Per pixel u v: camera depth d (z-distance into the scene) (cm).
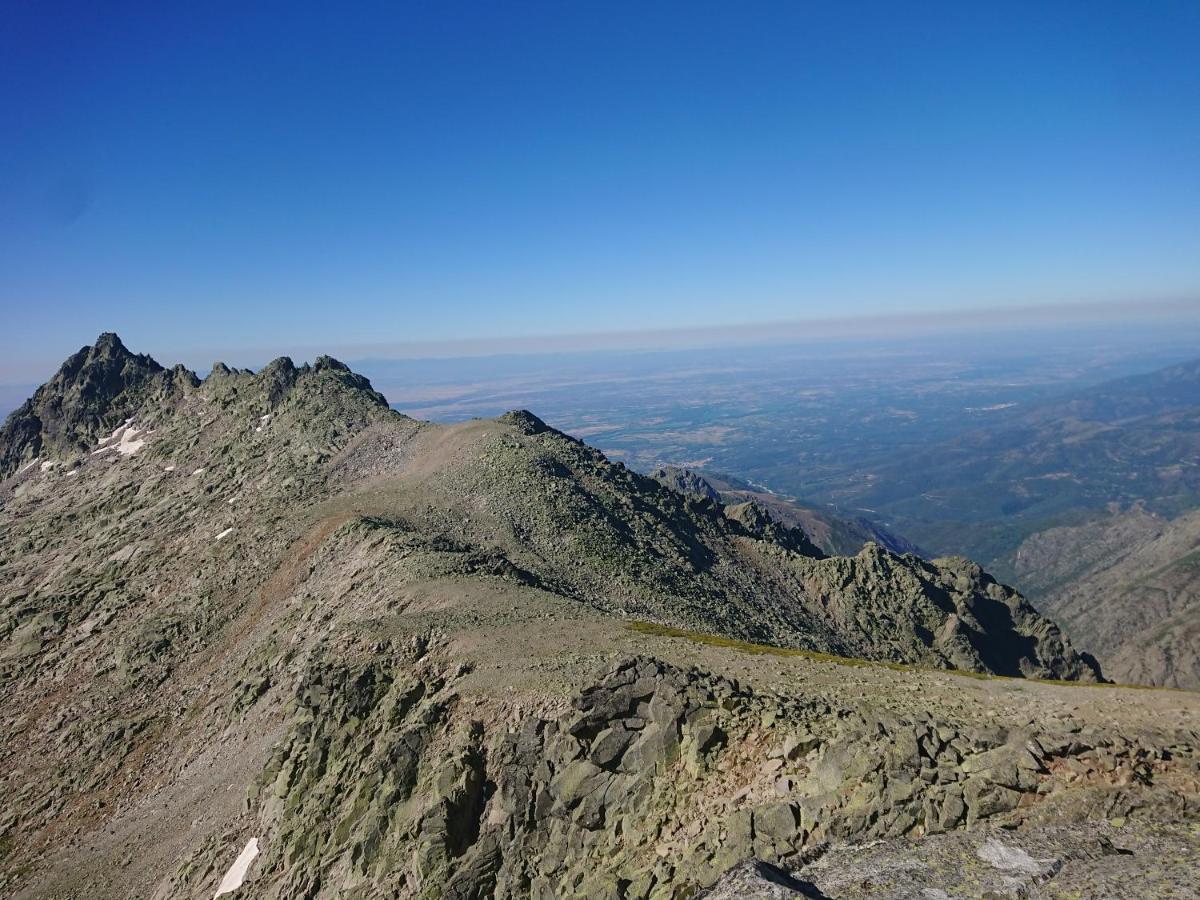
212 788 6044
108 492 16425
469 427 14112
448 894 3222
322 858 3997
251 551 10981
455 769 3738
